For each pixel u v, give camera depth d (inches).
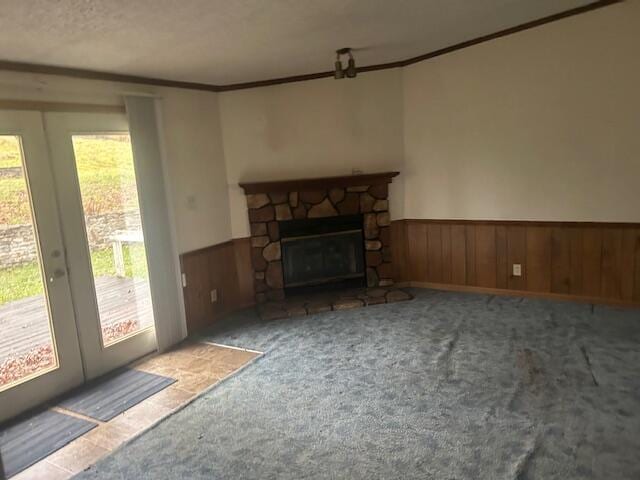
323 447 98.0
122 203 148.5
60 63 125.6
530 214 174.9
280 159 195.5
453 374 124.2
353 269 205.0
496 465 88.4
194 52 132.2
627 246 158.4
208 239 182.7
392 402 113.2
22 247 121.9
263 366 138.6
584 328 146.3
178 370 141.3
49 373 127.1
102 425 113.2
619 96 150.8
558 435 95.4
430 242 200.7
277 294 198.1
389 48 161.9
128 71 144.6
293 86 191.5
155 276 155.6
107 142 143.6
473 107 179.8
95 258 140.3
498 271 186.1
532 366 124.7
